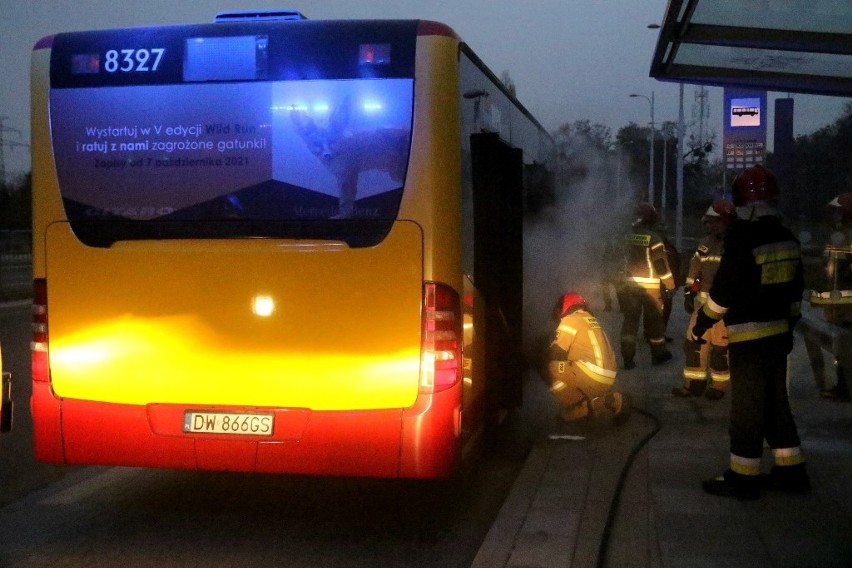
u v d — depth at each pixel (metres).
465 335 5.82
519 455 8.11
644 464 7.31
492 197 7.05
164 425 5.70
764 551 5.30
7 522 6.24
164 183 5.73
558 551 5.41
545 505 6.31
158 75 5.76
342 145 5.57
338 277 5.54
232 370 5.63
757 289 6.18
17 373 12.65
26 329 18.52
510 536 5.68
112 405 5.75
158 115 5.74
